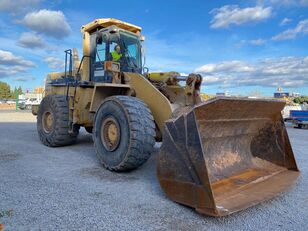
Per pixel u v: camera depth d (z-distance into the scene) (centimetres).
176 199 303
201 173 278
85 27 591
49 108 638
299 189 370
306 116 1430
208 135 347
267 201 325
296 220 277
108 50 544
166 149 314
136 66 574
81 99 586
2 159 505
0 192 332
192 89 429
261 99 346
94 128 463
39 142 705
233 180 351
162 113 435
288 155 404
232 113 340
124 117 407
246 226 262
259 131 423
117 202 311
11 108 3575
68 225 255
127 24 581
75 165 472
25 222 258
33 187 353
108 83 500
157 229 253
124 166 407
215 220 274
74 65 654
